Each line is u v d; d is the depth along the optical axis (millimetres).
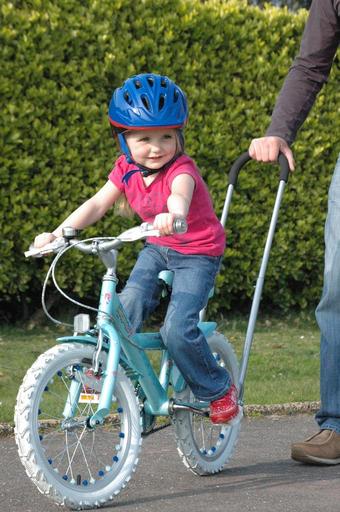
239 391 9617
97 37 19375
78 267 19594
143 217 9484
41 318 20734
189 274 9180
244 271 21297
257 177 21062
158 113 8789
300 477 9609
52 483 8234
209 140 20453
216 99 20672
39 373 8297
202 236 9266
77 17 19156
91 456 9867
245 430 12523
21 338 19234
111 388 8539
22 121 18797
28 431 8172
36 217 19125
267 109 21141
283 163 10352
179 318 8930
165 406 9273
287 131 10477
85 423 8516
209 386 9180
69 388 8633
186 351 8938
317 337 20422
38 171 19219
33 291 20719
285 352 18312
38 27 18750
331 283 10156
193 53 20359
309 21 10633
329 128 21656
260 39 21047
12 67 18703
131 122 8812
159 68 20000
